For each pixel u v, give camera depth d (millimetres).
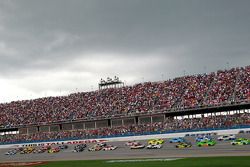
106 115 115812
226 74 111062
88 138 110438
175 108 104875
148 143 90750
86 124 120188
